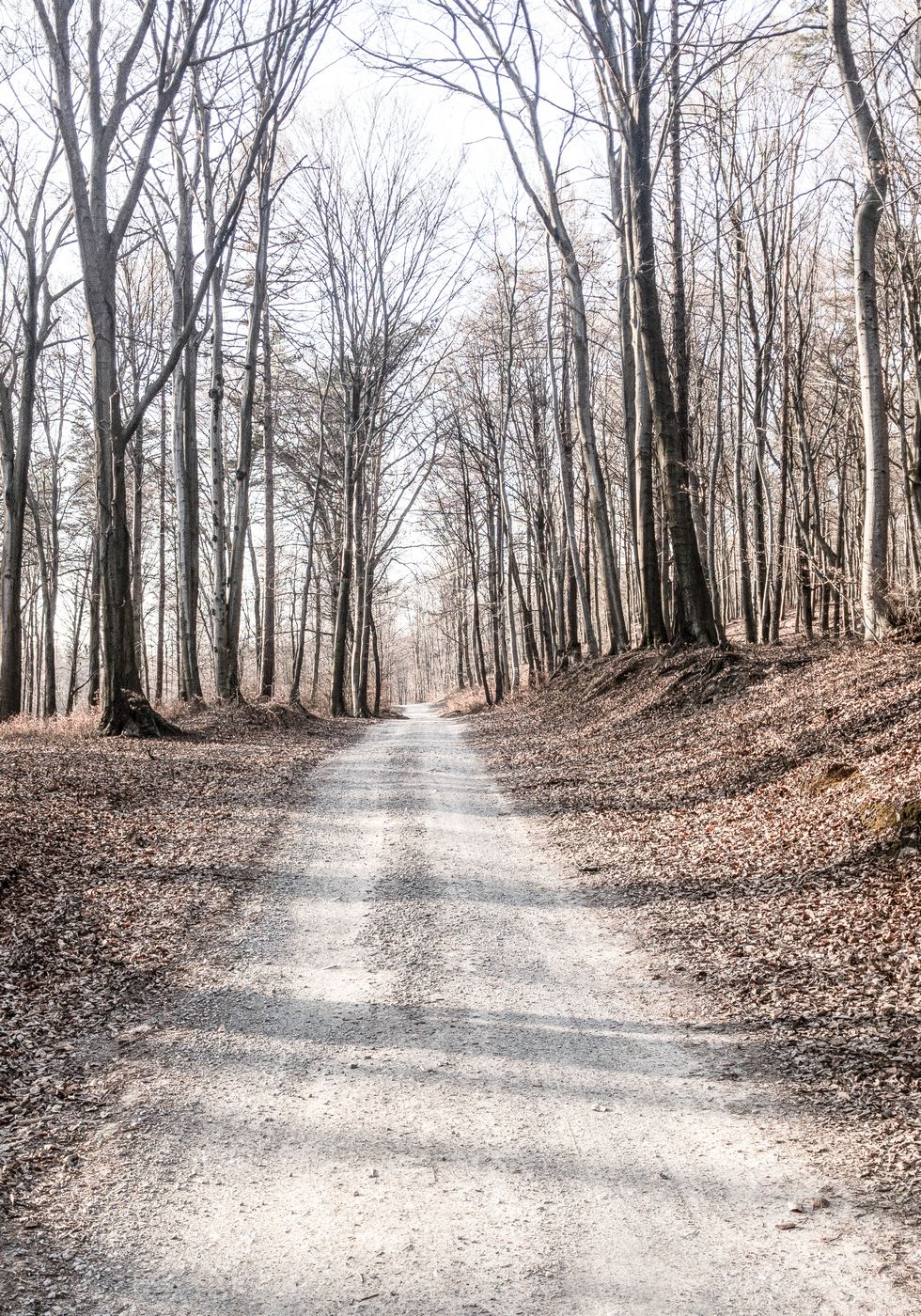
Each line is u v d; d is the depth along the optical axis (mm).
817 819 9852
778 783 11586
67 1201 4344
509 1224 4109
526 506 44000
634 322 23234
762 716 14617
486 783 16812
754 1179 4398
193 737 20891
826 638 21234
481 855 11250
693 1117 5016
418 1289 3682
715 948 7582
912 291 19516
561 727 22156
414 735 27438
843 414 28969
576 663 32188
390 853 11359
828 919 7617
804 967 6887
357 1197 4352
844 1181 4328
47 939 7801
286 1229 4105
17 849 9758
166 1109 5238
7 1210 4273
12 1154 4742
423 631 102500
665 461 20547
